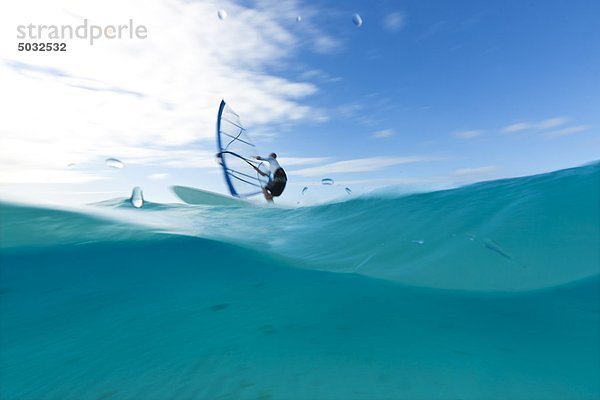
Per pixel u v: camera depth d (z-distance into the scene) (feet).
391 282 5.10
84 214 10.27
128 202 12.75
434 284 4.88
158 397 2.22
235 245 8.33
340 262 6.50
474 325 3.22
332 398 2.05
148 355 2.89
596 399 2.03
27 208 9.94
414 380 2.24
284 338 2.98
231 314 3.80
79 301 4.93
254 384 2.26
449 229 6.96
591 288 4.23
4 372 2.87
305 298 4.29
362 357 2.57
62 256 7.30
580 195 6.59
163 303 4.52
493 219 6.86
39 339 3.61
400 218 8.40
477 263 5.41
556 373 2.33
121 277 6.04
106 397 2.30
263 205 14.70
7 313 4.52
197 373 2.48
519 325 3.24
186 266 6.68
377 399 2.03
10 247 7.61
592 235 5.39
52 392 2.46
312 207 11.82
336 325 3.26
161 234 9.08
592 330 3.07
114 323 3.89
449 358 2.54
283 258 7.18
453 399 2.04
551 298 4.03
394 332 3.06
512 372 2.34
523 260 5.20
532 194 7.39
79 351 3.18
